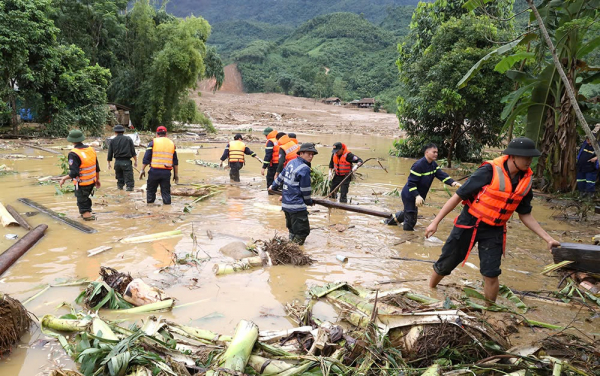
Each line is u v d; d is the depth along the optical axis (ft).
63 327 11.26
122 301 13.25
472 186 13.28
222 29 626.64
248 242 20.02
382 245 20.97
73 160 22.43
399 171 49.24
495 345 10.11
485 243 13.62
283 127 137.59
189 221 23.90
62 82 71.97
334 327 10.64
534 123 37.32
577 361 10.10
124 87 98.84
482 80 47.70
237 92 356.38
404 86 63.87
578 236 23.79
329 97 308.19
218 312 12.98
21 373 9.61
